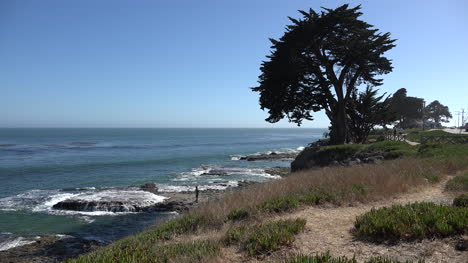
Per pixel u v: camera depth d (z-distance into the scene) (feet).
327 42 119.44
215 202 42.04
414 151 86.28
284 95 123.85
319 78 122.72
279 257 19.90
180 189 100.73
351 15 116.16
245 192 45.65
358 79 130.72
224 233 26.61
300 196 36.94
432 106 429.38
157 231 32.65
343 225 26.35
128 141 453.17
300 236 23.81
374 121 141.79
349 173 50.06
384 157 88.17
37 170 149.59
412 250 18.98
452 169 53.67
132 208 75.51
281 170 148.87
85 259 21.30
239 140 501.56
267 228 24.59
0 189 104.47
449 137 127.95
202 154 243.81
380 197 35.63
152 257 20.83
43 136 624.59
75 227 63.16
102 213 73.46
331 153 109.09
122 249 25.26
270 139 548.31
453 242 19.15
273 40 123.44
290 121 133.39
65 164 172.24
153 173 143.13
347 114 142.82
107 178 128.36
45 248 49.73
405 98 308.81
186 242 25.50
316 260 16.61
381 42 115.24
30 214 72.54
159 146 341.00
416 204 26.27
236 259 20.39
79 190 100.22
